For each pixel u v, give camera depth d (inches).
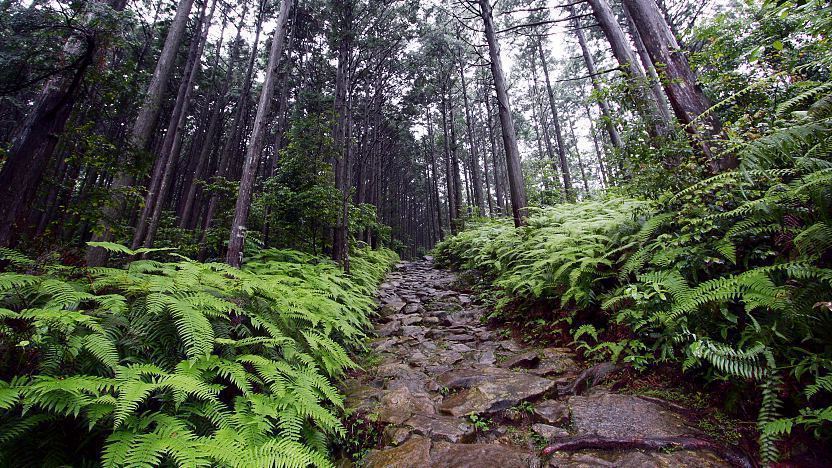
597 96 197.8
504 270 286.2
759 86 141.6
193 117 862.5
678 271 124.2
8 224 136.6
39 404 71.4
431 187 1667.1
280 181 325.4
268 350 119.0
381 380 154.0
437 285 390.0
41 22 166.2
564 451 87.8
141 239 322.0
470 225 576.4
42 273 106.1
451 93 1005.2
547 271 201.0
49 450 68.9
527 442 97.0
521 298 228.4
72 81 167.6
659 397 106.8
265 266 249.3
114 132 462.9
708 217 125.0
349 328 169.5
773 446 70.8
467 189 1391.5
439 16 765.9
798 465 70.7
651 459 78.7
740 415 89.2
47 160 154.5
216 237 316.8
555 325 183.8
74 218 237.6
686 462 76.5
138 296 107.7
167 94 652.1
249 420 82.7
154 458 59.9
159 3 450.0
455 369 162.1
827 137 100.5
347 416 117.3
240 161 867.4
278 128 397.4
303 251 348.5
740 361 86.3
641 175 163.6
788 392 80.9
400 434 104.0
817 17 106.7
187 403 83.9
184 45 582.9
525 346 183.9
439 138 1206.9
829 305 73.1
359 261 436.1
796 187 96.4
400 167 1456.7
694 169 146.6
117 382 70.0
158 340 96.1
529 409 111.0
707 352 90.6
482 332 218.5
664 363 117.7
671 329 111.5
